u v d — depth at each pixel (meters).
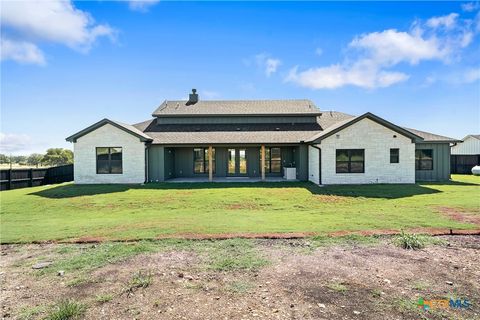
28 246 6.11
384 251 5.44
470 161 24.48
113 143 17.86
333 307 3.46
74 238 6.58
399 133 16.19
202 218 8.81
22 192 15.58
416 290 3.87
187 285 4.11
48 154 46.12
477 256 5.12
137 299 3.71
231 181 18.48
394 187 14.98
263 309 3.43
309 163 18.50
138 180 17.83
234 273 4.52
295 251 5.50
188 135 20.17
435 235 6.41
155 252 5.52
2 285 4.20
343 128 16.09
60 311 3.33
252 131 21.20
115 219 8.95
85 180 17.98
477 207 9.71
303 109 23.86
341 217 8.65
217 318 3.24
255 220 8.41
